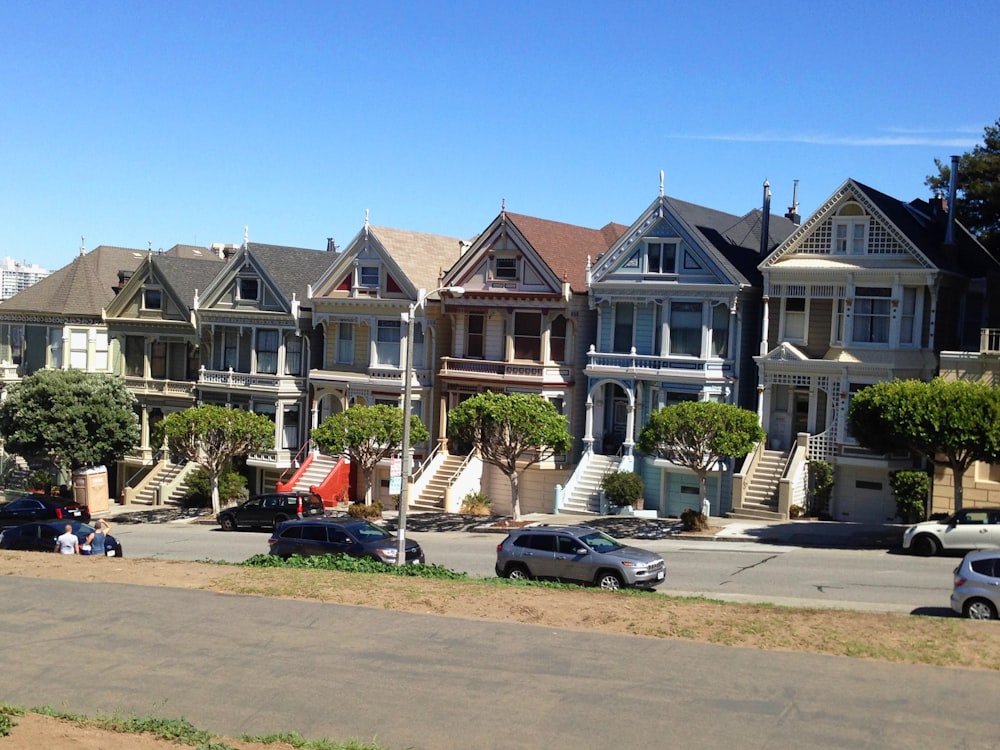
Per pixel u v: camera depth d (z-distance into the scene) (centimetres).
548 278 4916
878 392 3550
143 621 2228
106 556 3148
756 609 2219
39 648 2062
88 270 6341
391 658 1950
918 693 1711
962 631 2009
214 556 3819
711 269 4550
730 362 4544
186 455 5116
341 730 1642
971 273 4450
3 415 5684
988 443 3312
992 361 3697
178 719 1680
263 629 2148
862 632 2014
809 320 4384
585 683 1797
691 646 1975
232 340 5797
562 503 4709
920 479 3922
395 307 5256
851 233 4253
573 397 4969
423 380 5266
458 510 4928
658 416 4084
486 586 2466
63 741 1486
